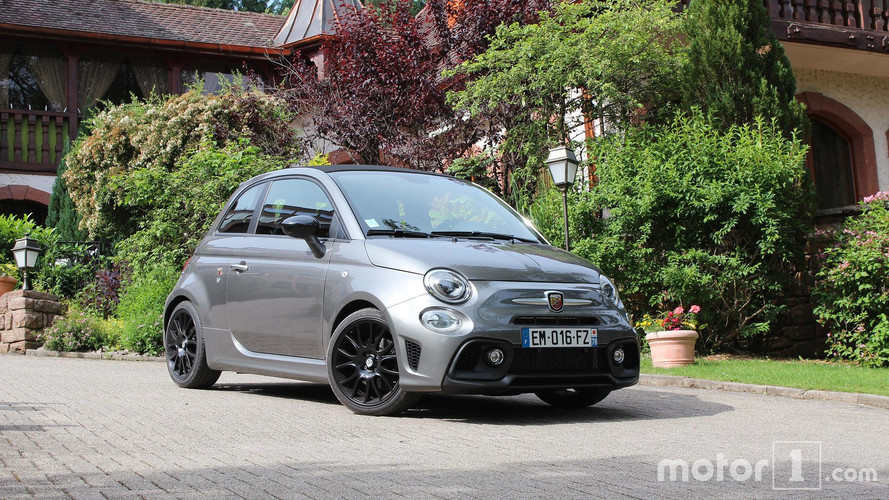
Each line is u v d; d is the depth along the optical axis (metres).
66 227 18.38
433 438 4.76
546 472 3.85
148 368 9.46
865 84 16.12
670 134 10.85
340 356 5.78
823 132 16.14
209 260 7.18
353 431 4.99
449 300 5.28
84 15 22.33
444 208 6.50
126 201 13.38
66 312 13.12
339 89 14.98
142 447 4.48
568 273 5.72
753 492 3.48
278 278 6.37
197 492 3.48
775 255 10.65
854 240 10.20
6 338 12.68
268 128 16.31
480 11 14.27
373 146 14.56
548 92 12.83
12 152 21.02
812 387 7.18
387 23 15.09
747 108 11.54
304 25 22.27
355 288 5.68
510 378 5.23
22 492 3.48
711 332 10.72
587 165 11.76
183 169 12.71
